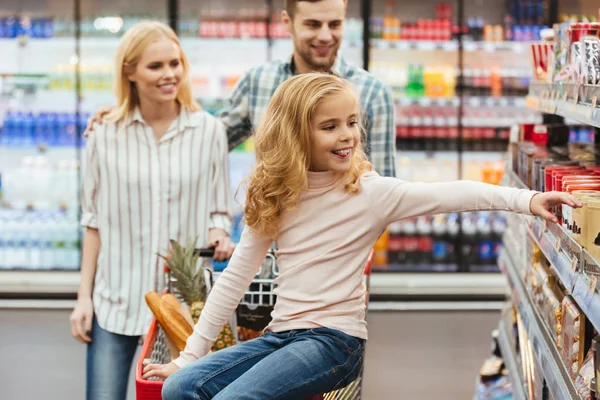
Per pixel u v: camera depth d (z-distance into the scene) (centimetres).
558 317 333
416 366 646
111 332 408
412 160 898
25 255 869
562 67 381
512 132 498
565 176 334
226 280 295
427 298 813
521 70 881
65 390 602
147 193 411
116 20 876
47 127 871
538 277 389
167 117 418
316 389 268
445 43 872
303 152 277
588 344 303
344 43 855
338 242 280
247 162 884
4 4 877
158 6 884
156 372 295
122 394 409
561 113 360
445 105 887
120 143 413
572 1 860
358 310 283
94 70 873
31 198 880
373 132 434
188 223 416
